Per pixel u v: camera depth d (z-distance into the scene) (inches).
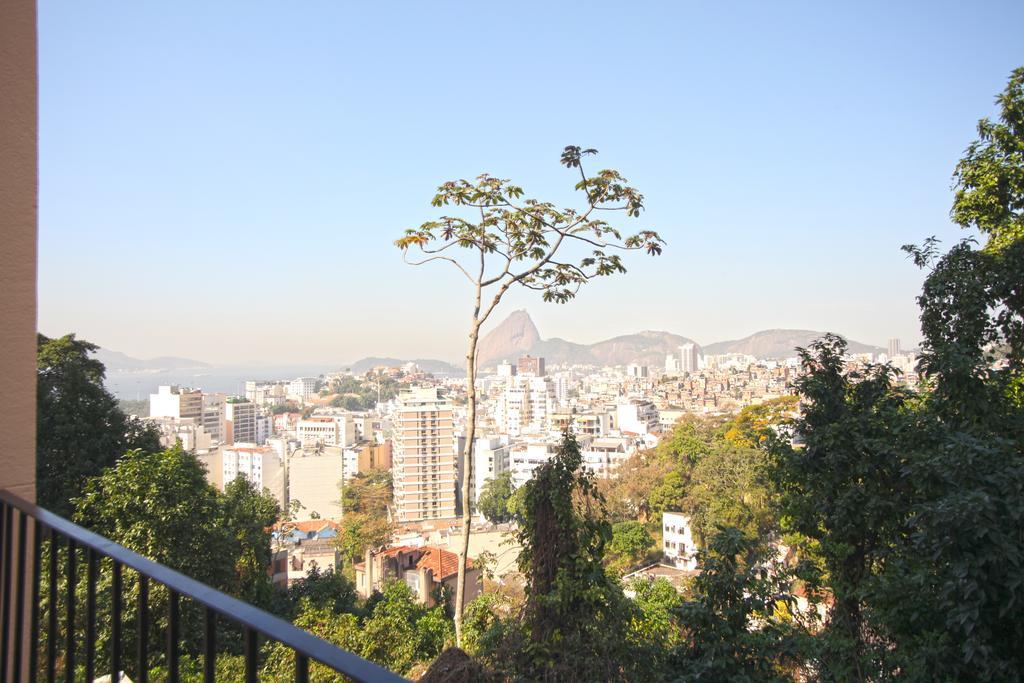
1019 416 353.4
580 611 347.6
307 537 2600.9
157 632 534.0
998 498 266.8
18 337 88.9
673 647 352.2
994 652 260.7
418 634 727.7
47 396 823.1
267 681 500.4
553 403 6033.5
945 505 258.4
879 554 338.6
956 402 354.6
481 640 373.7
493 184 449.4
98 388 876.6
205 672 45.3
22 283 89.4
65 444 815.1
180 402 5280.5
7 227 88.3
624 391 7490.2
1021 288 372.8
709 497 1552.7
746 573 313.7
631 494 1920.5
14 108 90.0
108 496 665.6
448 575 1437.0
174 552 655.1
